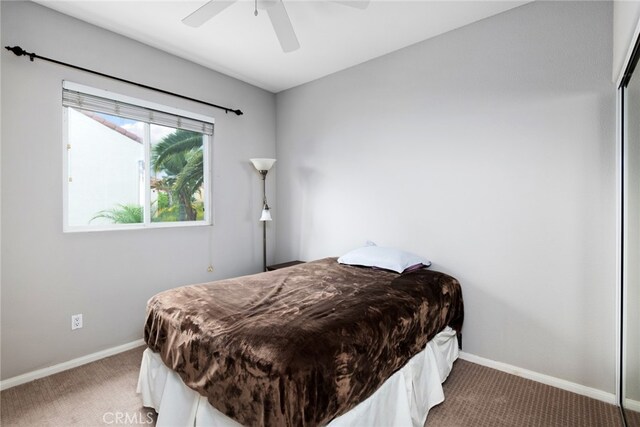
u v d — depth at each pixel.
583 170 1.91
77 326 2.29
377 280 2.10
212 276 3.16
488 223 2.27
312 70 3.14
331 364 1.17
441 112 2.48
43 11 2.11
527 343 2.12
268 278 2.15
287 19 1.84
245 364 1.16
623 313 1.76
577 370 1.95
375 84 2.88
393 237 2.79
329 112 3.25
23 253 2.06
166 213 2.86
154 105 2.69
